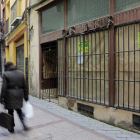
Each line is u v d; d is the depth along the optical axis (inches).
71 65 208.8
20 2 371.6
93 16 182.7
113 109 157.6
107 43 165.5
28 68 319.3
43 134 137.9
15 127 153.3
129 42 147.9
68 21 217.2
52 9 245.4
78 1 201.5
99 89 174.6
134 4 144.8
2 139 128.9
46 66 278.4
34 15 288.8
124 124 148.7
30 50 309.0
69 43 211.6
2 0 625.0
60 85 226.5
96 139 128.4
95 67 177.8
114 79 158.1
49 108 217.2
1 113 133.0
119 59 155.6
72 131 143.8
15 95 131.0
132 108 144.9
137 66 142.4
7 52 593.0
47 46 280.5
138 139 128.1
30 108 147.5
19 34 384.8
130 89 147.7
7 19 553.0
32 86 303.6
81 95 195.5
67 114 191.5
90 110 182.9
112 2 160.1
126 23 147.3
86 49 186.9
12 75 133.7
